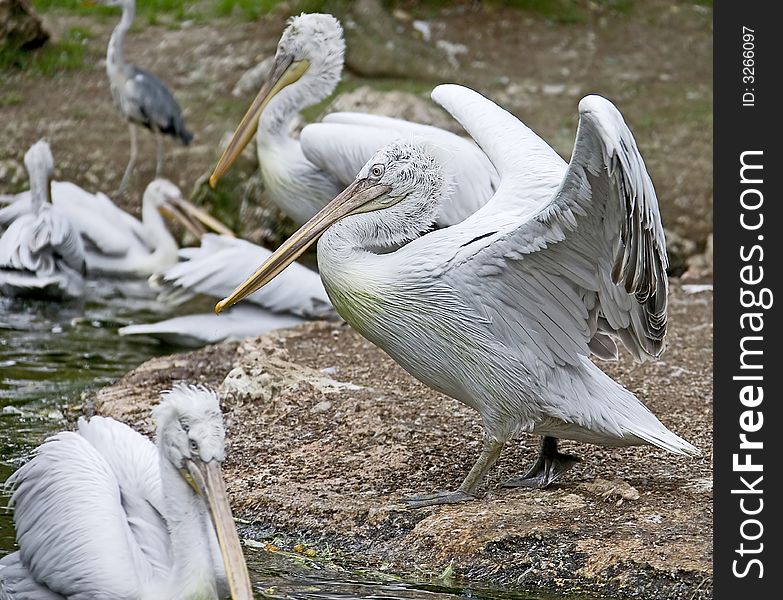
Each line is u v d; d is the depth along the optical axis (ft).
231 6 91.61
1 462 35.68
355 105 65.82
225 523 23.38
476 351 30.76
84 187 69.46
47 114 76.48
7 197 63.67
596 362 43.29
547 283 30.17
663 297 29.04
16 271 55.11
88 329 51.34
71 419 39.91
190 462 23.94
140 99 67.15
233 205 65.82
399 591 27.78
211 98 79.36
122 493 26.55
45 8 91.40
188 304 55.52
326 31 48.73
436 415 37.81
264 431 37.01
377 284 30.94
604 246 28.99
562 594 27.84
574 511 30.99
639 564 28.12
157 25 89.76
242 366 40.45
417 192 31.96
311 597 27.17
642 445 34.58
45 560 25.67
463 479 33.53
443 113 66.13
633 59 86.74
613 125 25.90
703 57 88.07
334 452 35.37
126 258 60.54
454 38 85.66
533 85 81.25
